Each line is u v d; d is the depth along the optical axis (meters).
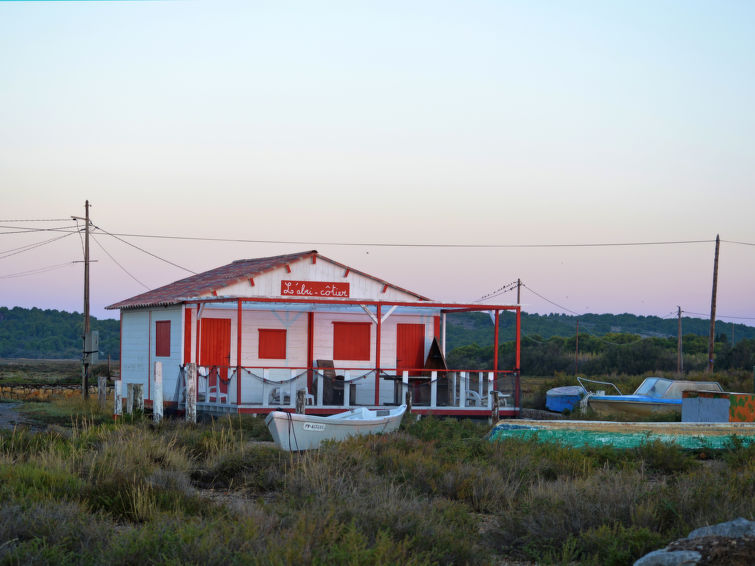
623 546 7.59
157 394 20.72
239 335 22.09
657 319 164.38
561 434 15.28
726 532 6.95
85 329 40.34
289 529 7.77
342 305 25.27
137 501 9.45
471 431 17.97
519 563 7.99
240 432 17.31
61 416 24.34
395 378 23.94
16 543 7.52
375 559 6.73
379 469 12.51
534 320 149.12
